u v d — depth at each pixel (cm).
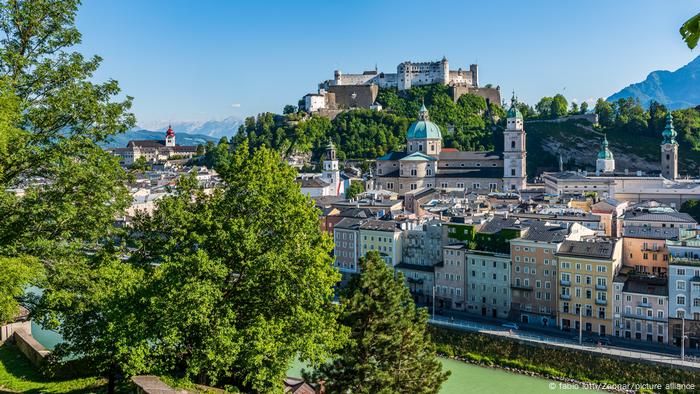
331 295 6400
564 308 15288
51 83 5456
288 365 5800
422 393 7231
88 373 7712
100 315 5844
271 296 6069
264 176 6234
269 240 6066
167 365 5909
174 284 5469
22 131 4962
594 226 19000
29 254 5250
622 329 14462
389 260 19162
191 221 6166
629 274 15338
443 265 17612
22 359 8431
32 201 5356
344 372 6956
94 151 5609
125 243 6369
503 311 16462
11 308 4731
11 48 5306
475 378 13288
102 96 5738
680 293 13675
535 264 15825
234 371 6369
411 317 7600
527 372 13625
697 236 14938
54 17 5456
